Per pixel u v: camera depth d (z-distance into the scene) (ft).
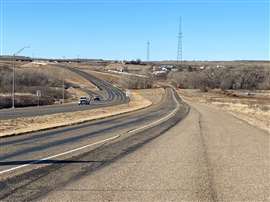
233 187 37.09
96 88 615.16
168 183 38.63
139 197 32.91
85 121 139.74
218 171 45.50
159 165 49.34
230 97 422.41
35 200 31.50
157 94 493.77
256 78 645.92
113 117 169.58
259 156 57.82
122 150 63.82
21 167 47.03
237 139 81.82
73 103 361.92
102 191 34.91
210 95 469.57
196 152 61.98
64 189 35.55
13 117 151.84
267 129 104.99
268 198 32.99
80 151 62.23
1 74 474.49
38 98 316.19
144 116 176.55
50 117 151.94
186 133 95.55
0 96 323.37
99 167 47.52
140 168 47.09
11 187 36.19
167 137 85.92
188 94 494.18
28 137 85.15
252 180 40.45
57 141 77.41
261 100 355.56
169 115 182.91
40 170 45.11
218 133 95.25
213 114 187.62
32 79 514.27
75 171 44.70
